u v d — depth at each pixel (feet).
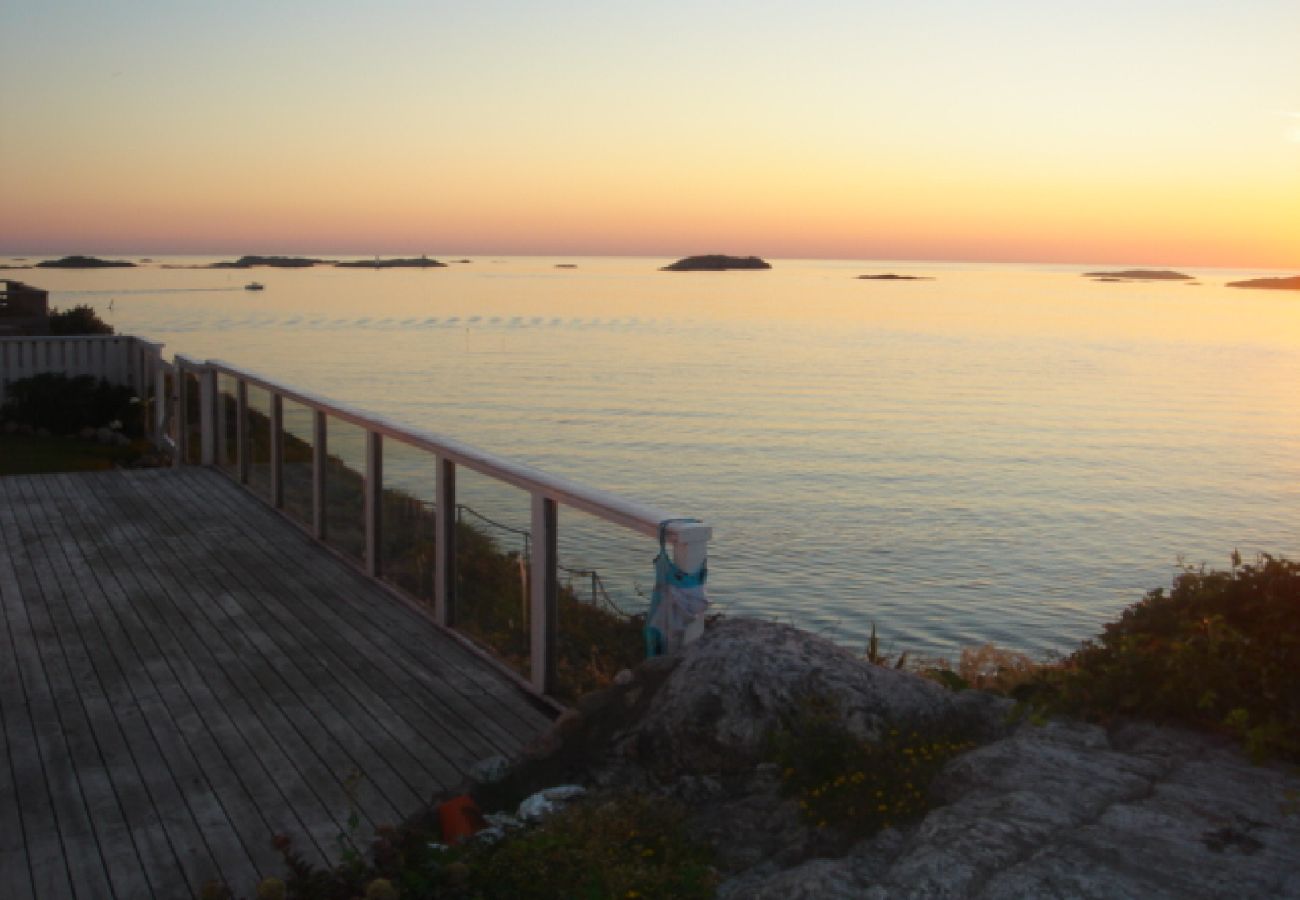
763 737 10.82
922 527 103.55
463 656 17.81
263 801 12.43
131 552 24.47
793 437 164.76
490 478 17.19
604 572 14.37
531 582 15.98
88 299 535.60
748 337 426.10
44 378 44.57
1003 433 180.55
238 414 32.04
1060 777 9.43
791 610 73.77
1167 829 8.29
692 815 10.29
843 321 565.12
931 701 11.37
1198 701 10.53
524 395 209.26
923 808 9.57
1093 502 121.29
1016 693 12.22
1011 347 411.54
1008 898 7.31
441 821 11.01
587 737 11.80
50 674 16.79
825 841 9.41
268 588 21.72
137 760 13.60
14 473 35.94
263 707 15.48
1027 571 87.71
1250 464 154.30
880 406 214.48
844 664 11.64
